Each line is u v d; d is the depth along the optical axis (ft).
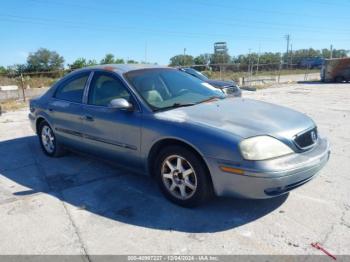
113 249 9.59
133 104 12.92
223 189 10.64
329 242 9.53
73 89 16.25
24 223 11.21
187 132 11.06
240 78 79.46
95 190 13.71
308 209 11.46
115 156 13.92
